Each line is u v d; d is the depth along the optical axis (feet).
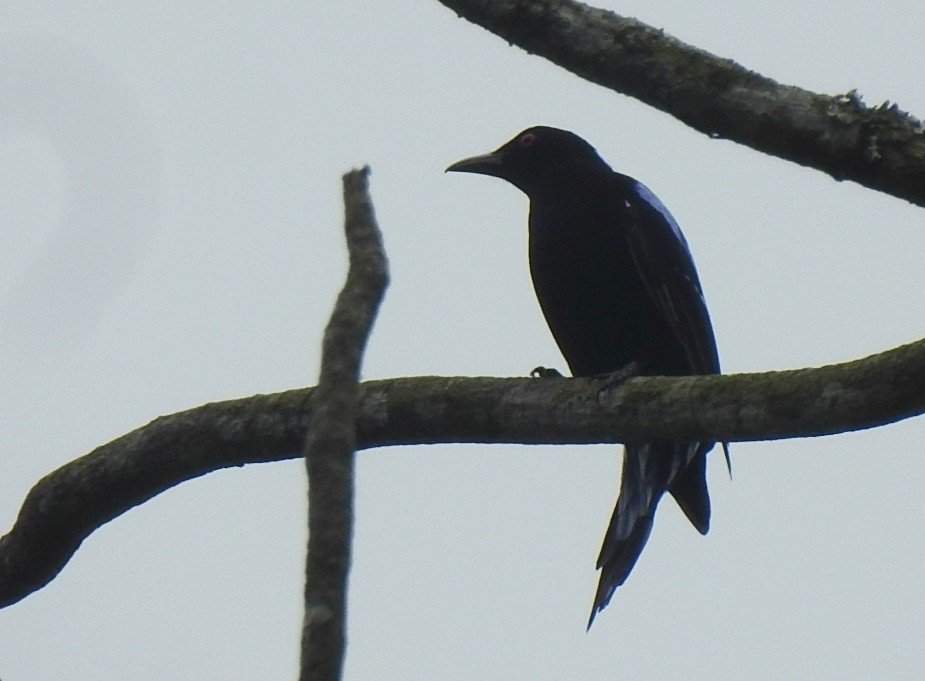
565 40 30.12
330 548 20.16
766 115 28.60
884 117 28.22
